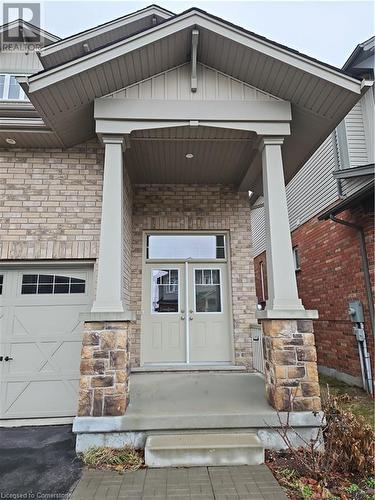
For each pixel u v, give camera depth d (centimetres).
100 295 356
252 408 353
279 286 370
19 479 283
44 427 406
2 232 447
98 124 395
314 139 462
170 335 579
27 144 464
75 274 462
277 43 380
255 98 417
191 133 423
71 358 444
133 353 554
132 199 597
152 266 602
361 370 565
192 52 397
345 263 621
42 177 464
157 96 409
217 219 606
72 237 452
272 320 355
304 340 351
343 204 549
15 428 403
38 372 439
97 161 473
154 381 480
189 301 591
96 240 453
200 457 304
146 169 555
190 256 609
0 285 455
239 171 568
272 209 392
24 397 432
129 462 307
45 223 453
